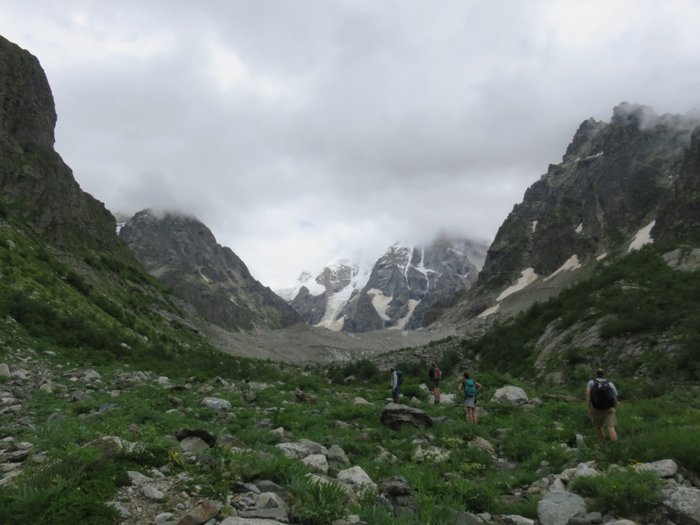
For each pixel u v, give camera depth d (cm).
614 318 3950
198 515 586
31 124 10706
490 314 19950
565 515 771
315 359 16738
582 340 3944
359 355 18925
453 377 5219
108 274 9331
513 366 4759
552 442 1320
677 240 6012
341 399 2277
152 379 2678
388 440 1383
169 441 956
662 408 1719
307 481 770
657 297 3919
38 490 591
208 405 1773
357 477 891
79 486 635
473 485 891
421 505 763
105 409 1557
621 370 3100
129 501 625
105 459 722
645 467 899
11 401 1583
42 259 6256
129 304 8225
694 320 3103
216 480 717
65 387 1995
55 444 931
